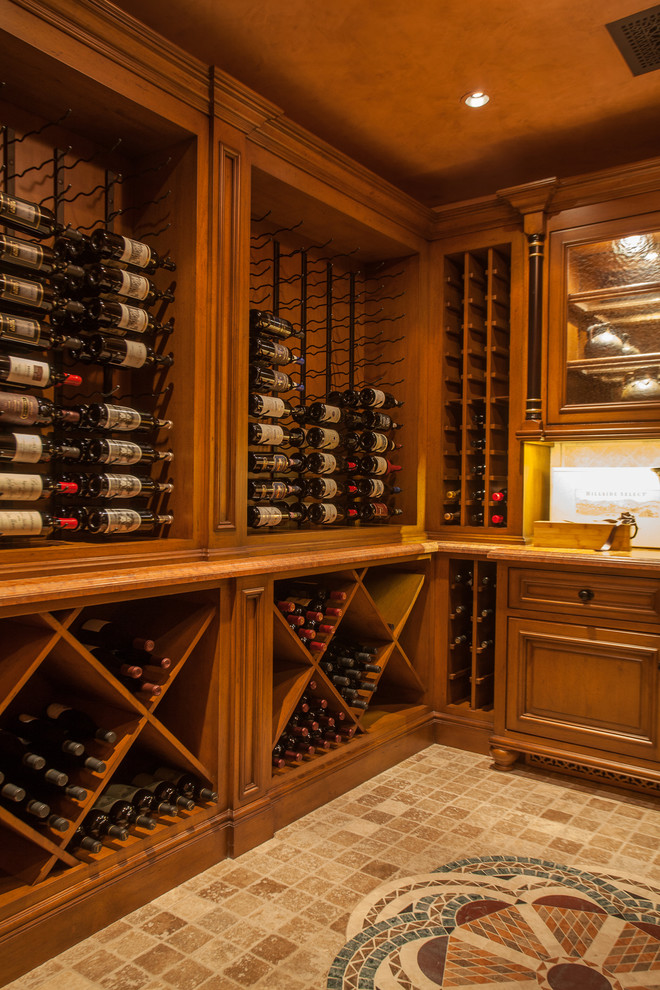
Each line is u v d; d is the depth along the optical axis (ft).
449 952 5.80
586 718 9.20
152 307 7.48
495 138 9.46
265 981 5.43
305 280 9.70
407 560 10.30
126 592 6.14
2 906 5.32
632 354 9.66
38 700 6.94
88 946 5.82
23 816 5.94
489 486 10.82
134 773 7.65
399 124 9.08
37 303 5.88
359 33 7.23
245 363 7.67
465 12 6.90
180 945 5.85
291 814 8.18
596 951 5.83
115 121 6.84
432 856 7.41
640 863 7.31
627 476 10.42
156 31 6.54
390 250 10.96
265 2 6.76
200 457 7.23
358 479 10.81
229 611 7.36
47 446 5.88
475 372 11.16
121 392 7.59
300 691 8.35
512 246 10.50
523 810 8.61
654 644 8.68
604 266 9.82
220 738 7.28
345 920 6.23
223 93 7.17
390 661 10.75
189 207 7.16
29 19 5.61
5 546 6.01
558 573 9.37
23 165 6.63
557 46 7.46
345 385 11.23
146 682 6.72
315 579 9.62
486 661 11.50
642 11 6.90
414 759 10.40
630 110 8.76
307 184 8.64
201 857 7.03
